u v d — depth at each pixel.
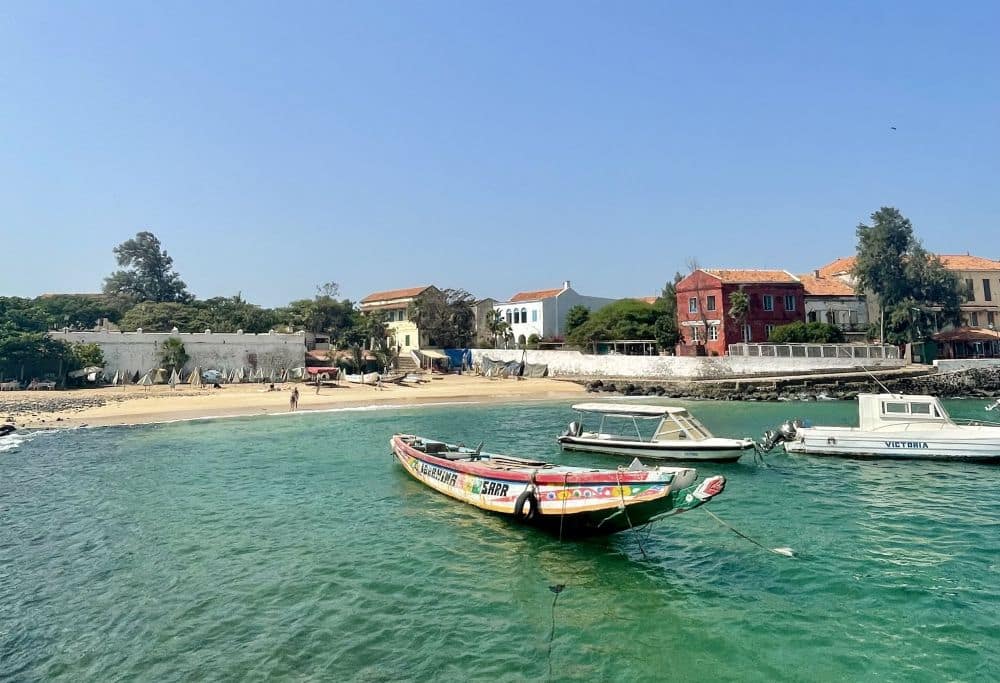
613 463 25.11
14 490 21.58
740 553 14.23
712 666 9.39
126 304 96.31
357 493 20.50
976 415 41.03
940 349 65.38
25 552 14.99
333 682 9.05
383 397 56.44
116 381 61.12
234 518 17.72
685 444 24.75
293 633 10.60
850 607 11.40
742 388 55.88
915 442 24.81
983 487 20.47
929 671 9.21
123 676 9.34
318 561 14.08
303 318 87.62
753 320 65.88
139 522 17.44
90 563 14.18
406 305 86.56
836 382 55.50
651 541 15.07
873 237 67.38
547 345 81.38
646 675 9.15
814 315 68.50
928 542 15.01
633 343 72.94
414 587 12.51
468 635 10.45
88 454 29.00
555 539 15.18
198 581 12.99
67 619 11.31
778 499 19.17
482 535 15.67
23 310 64.38
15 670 9.58
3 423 38.97
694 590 12.21
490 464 19.02
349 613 11.35
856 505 18.44
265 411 47.16
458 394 59.22
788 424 27.72
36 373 58.34
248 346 69.06
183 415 44.47
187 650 10.08
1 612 11.65
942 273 66.94
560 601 11.76
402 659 9.68
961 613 11.09
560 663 9.51
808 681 8.97
